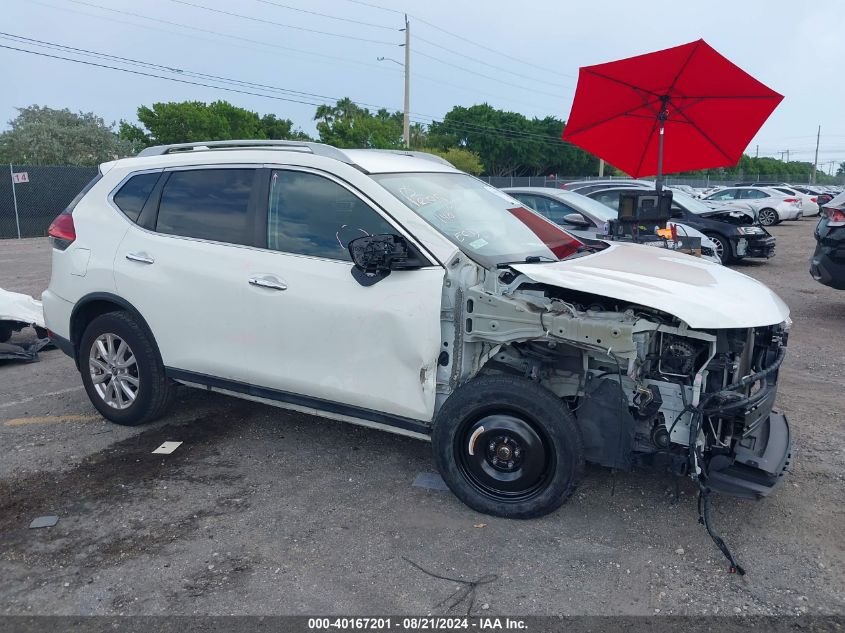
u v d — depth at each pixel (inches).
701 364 136.2
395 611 119.3
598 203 385.7
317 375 159.2
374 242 143.3
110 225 191.6
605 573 129.5
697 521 147.6
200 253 173.9
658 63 277.1
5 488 163.8
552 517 148.9
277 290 161.2
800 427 199.6
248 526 146.4
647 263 160.9
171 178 184.7
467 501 149.9
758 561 133.3
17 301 273.6
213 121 1770.4
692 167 349.1
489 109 3107.8
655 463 138.9
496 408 143.6
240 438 192.4
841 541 140.2
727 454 138.2
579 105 315.6
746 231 522.6
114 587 126.3
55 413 212.8
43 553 137.2
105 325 191.3
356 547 138.3
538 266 147.5
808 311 366.3
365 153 175.9
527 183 1494.8
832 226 325.7
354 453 182.2
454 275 144.4
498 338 141.4
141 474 170.9
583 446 140.2
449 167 196.2
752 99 288.5
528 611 119.1
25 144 1598.2
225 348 171.8
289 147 173.5
